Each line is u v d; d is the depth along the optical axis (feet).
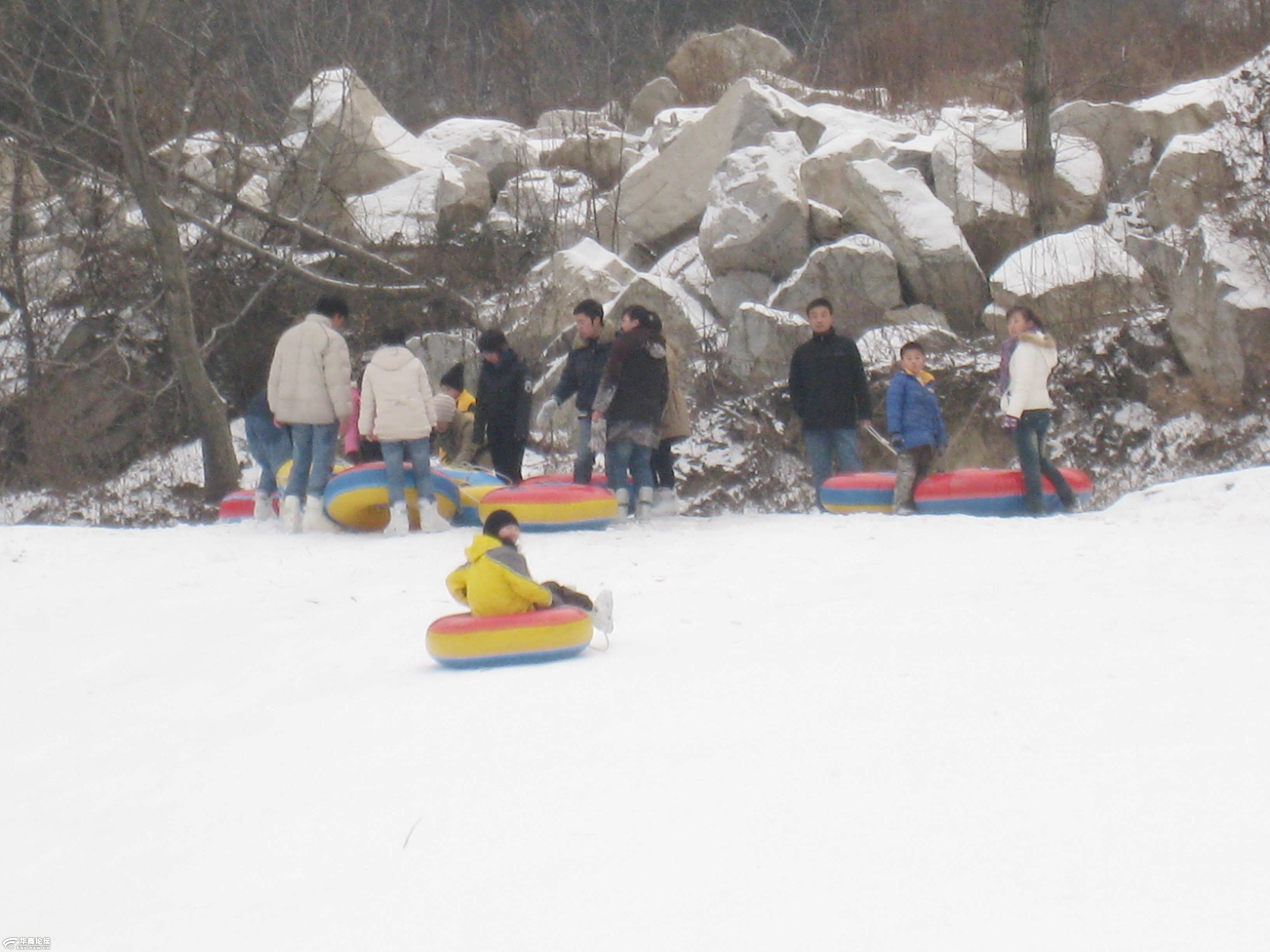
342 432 91.66
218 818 38.32
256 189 167.22
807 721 39.68
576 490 83.10
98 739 49.34
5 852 38.55
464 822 34.63
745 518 86.38
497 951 27.32
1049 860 28.73
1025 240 138.00
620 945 26.94
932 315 130.52
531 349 144.05
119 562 82.84
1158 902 26.50
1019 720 38.14
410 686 50.14
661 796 34.58
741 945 26.40
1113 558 64.23
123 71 135.23
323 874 32.81
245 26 190.08
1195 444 111.86
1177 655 44.34
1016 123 146.41
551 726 42.06
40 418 150.51
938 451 88.28
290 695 51.72
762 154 142.10
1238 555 63.36
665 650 51.70
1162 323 120.37
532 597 52.70
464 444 99.45
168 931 30.63
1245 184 127.13
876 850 30.01
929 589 59.00
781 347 128.77
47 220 164.45
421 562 76.28
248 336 156.46
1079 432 116.47
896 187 136.15
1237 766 33.22
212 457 138.21
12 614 71.61
